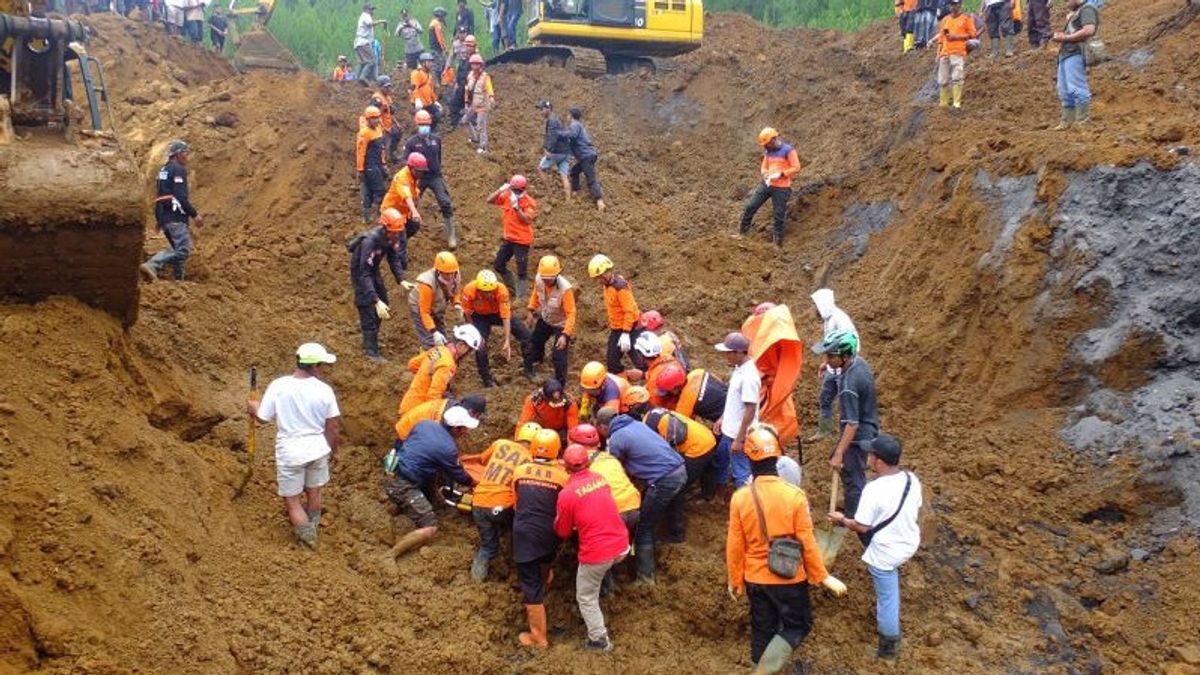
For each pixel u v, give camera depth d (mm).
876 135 15438
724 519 8695
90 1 22156
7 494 6230
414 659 6883
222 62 21297
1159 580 8016
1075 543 8555
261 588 7000
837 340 7645
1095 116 12484
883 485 7094
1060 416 9617
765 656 6637
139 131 16438
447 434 8242
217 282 11367
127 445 7195
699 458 8188
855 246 13016
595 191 14734
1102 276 9812
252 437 8258
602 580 7594
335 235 13227
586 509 7086
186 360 9539
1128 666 7426
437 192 12852
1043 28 16359
